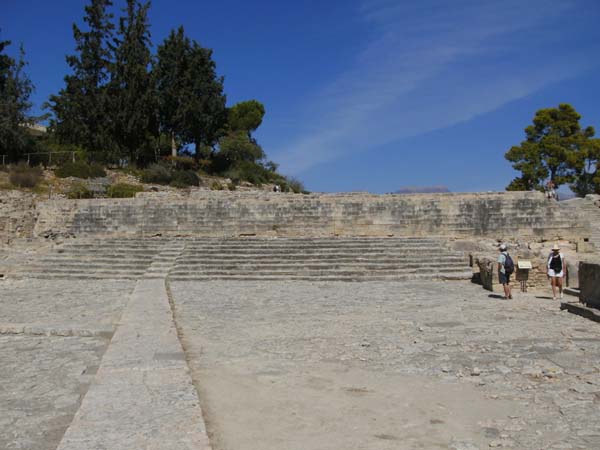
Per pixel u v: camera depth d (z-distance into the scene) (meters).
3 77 52.59
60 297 18.75
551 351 9.57
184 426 5.61
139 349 9.42
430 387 7.71
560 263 17.08
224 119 62.50
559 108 54.94
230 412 6.78
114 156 52.75
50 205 35.44
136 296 17.69
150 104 54.09
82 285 22.83
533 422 6.21
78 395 7.68
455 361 9.12
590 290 13.95
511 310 14.83
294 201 33.22
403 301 17.16
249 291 20.45
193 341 11.16
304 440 5.85
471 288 20.62
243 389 7.73
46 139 58.22
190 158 59.97
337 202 32.78
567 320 12.89
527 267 19.58
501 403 6.93
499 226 30.91
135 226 34.19
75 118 53.16
